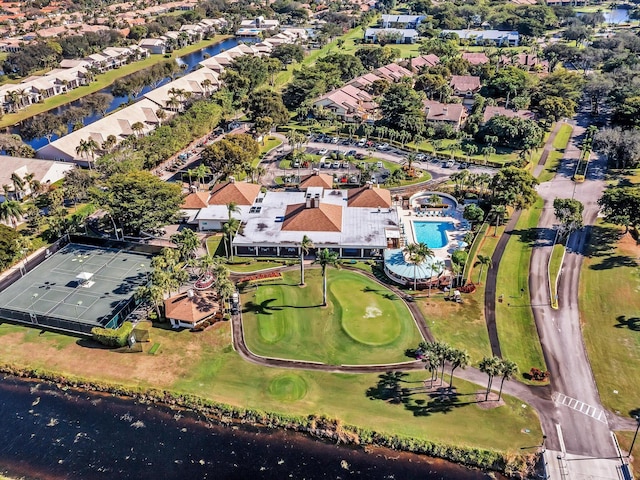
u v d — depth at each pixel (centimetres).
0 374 11812
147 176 17225
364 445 10025
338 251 15662
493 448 9762
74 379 11488
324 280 13388
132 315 13275
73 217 16988
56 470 9681
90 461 9838
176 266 14212
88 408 10944
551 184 19775
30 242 15762
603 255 15338
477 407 10588
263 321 13062
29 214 16962
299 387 11138
